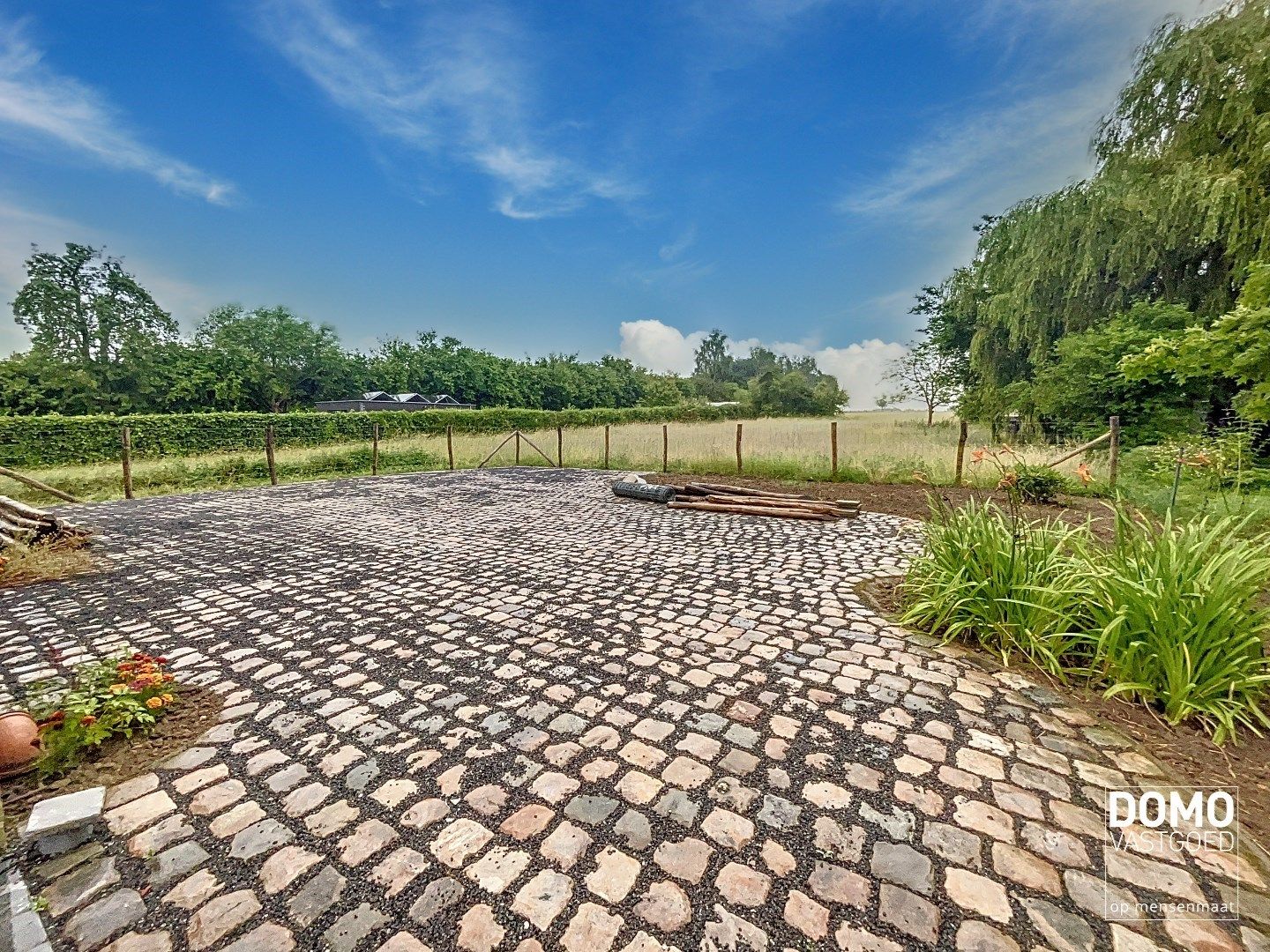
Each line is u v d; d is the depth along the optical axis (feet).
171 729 7.31
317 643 10.13
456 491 30.68
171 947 4.17
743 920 4.34
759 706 7.71
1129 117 34.32
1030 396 38.09
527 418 68.54
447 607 11.98
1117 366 28.53
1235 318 19.54
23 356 72.49
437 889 4.68
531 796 5.89
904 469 29.25
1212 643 7.25
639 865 4.92
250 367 90.53
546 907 4.49
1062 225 36.35
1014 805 5.66
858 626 10.59
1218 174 29.94
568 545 17.78
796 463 32.65
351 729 7.28
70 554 16.29
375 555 16.61
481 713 7.63
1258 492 19.29
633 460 40.98
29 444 36.73
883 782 6.05
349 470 40.96
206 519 22.72
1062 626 8.89
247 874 4.87
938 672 8.68
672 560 15.74
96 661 9.41
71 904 4.55
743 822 5.46
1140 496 20.67
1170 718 7.23
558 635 10.40
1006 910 4.42
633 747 6.77
